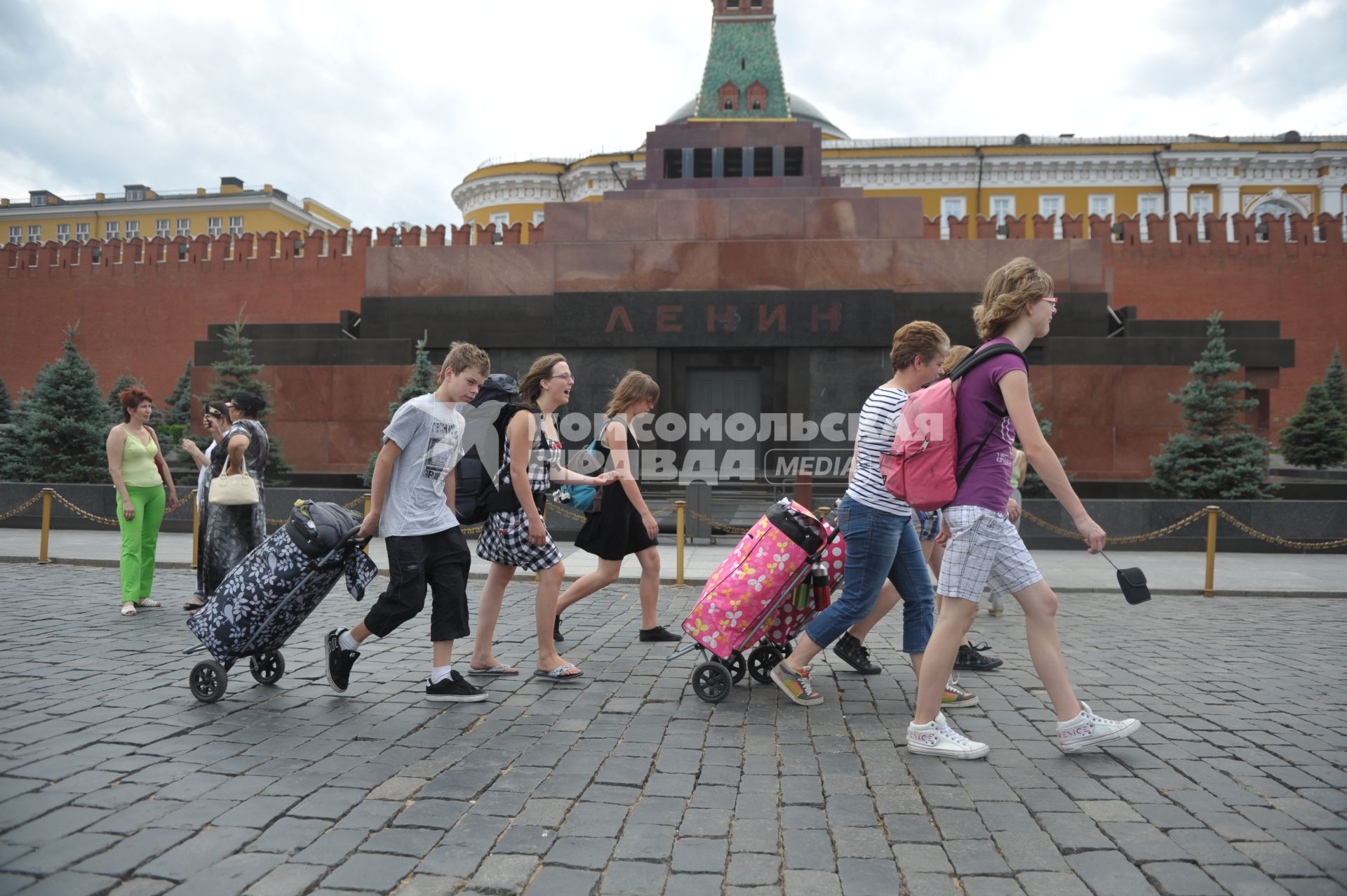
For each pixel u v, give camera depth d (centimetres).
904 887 246
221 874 247
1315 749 370
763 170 1855
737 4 2120
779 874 253
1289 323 2712
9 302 3092
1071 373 1537
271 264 2908
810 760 355
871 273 1627
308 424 1666
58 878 242
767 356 1659
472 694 438
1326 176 4034
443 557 439
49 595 757
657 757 357
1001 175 4119
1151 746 375
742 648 443
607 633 628
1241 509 1154
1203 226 2966
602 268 1664
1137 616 732
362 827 282
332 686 448
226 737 376
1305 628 680
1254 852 268
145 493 685
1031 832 283
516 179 4300
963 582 355
